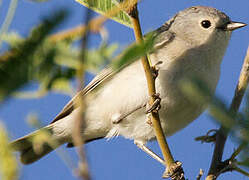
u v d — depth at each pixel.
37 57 3.03
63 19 2.92
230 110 3.42
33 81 3.03
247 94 3.48
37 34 2.96
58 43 3.29
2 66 2.92
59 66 3.29
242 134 3.41
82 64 3.24
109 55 3.59
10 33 3.23
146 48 3.40
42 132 4.63
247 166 3.71
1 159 3.37
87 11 3.04
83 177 3.04
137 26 4.98
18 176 3.39
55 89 3.32
